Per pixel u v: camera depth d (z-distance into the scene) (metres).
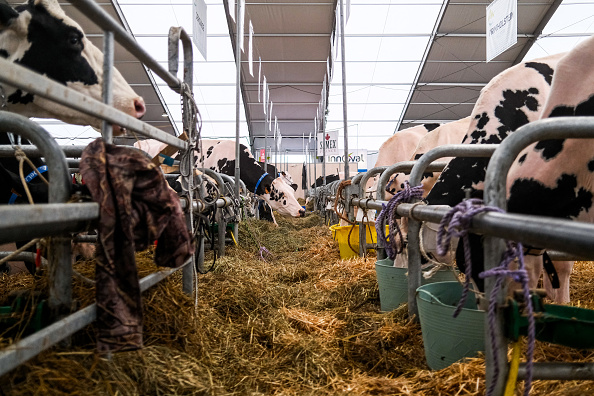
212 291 2.65
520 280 0.96
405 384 1.63
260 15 12.56
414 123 20.08
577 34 12.94
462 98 17.34
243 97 17.95
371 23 14.09
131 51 1.63
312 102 18.50
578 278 3.22
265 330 2.32
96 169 1.26
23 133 1.23
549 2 11.62
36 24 2.17
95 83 2.32
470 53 14.18
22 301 1.35
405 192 2.08
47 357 1.22
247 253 4.75
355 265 3.66
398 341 2.15
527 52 13.66
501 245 1.07
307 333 2.40
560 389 1.29
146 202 1.32
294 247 5.83
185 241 1.38
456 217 1.06
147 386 1.40
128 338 1.23
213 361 1.80
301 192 18.61
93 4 1.30
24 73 0.96
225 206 3.99
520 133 1.07
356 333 2.31
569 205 1.83
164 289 1.97
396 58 15.76
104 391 1.23
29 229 1.01
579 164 1.75
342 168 17.94
